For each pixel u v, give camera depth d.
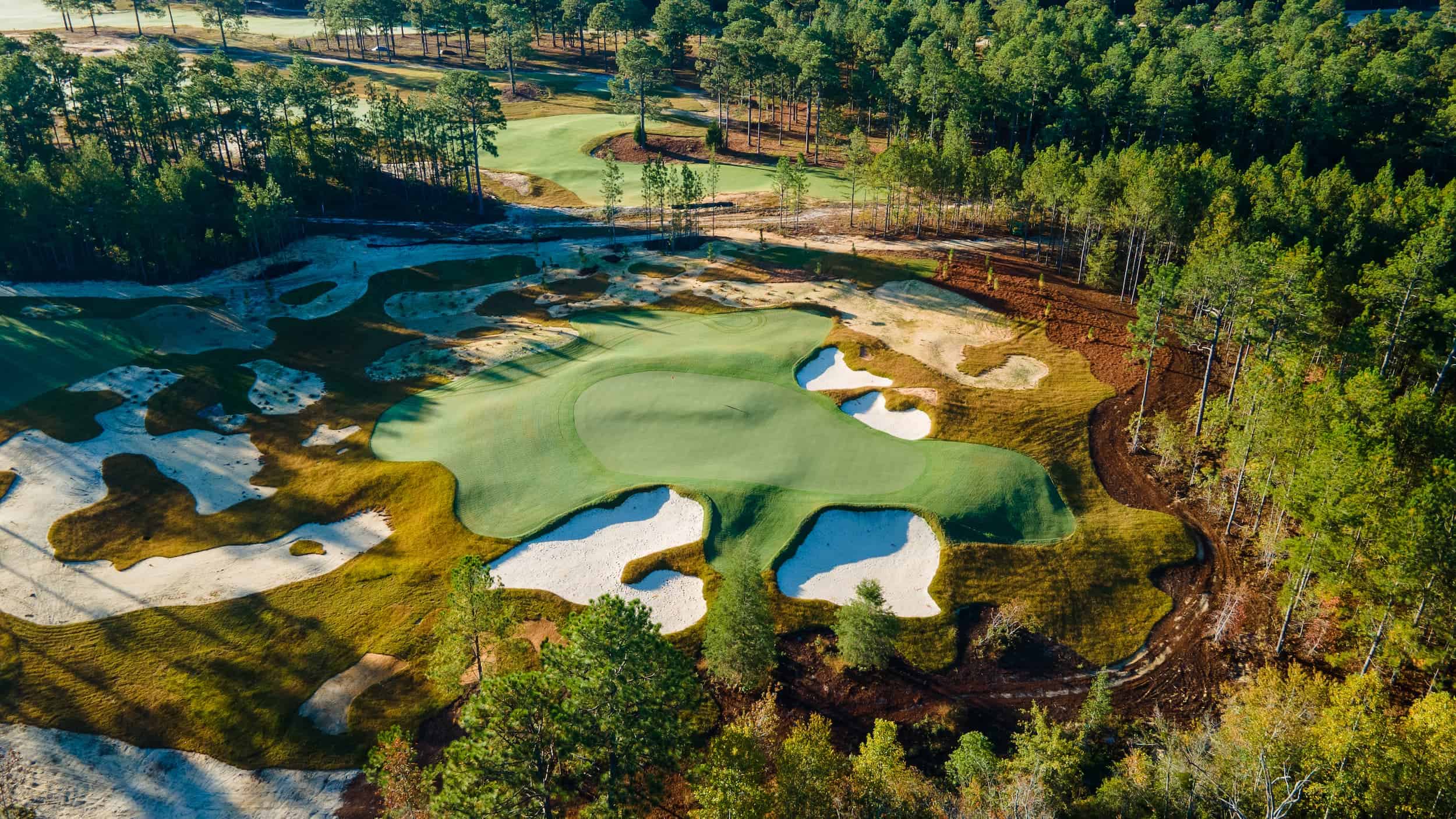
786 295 110.75
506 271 120.12
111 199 108.25
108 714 53.47
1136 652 59.47
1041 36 182.88
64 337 95.56
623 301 110.69
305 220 133.38
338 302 109.44
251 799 49.16
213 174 128.75
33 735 51.94
